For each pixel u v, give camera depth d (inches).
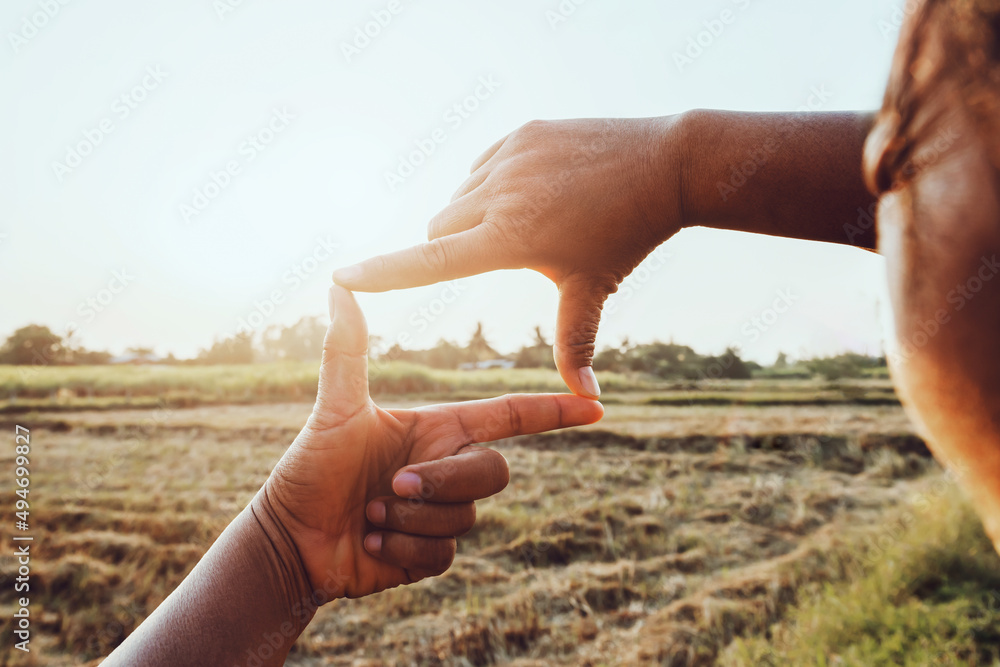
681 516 170.9
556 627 119.3
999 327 6.6
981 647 101.7
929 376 7.5
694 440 243.1
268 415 258.8
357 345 29.3
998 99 6.5
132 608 124.7
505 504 175.8
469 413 34.3
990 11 6.6
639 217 33.5
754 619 119.6
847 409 304.3
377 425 31.1
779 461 221.5
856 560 139.6
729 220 33.8
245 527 27.5
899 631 106.3
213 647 23.9
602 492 185.6
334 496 28.3
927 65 7.7
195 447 209.6
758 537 158.4
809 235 32.4
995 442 6.9
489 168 35.9
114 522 154.2
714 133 32.5
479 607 125.5
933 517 146.1
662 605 127.5
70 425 237.0
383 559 29.3
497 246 32.4
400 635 117.0
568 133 34.9
